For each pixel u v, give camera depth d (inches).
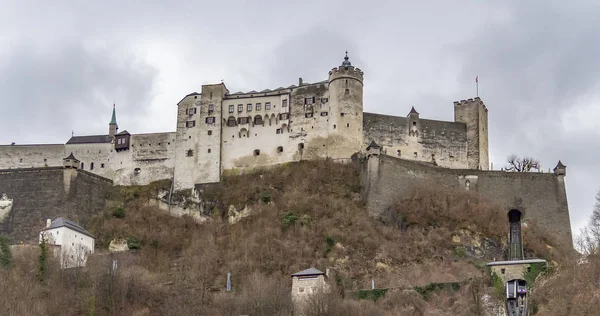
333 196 6771.7
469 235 6240.2
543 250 6181.1
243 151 7401.6
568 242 6589.6
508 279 4911.4
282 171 7165.4
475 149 7628.0
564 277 4832.7
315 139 7273.6
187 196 7224.4
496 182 6870.1
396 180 6742.1
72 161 6978.4
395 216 6451.8
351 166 7027.6
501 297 4840.1
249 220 6673.2
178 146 7455.7
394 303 4985.2
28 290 5049.2
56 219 6422.2
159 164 7445.9
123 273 5492.1
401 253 6038.4
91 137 7706.7
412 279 5511.8
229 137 7460.6
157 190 7293.3
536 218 6756.9
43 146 7608.3
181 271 5925.2
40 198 6879.9
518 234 6358.3
